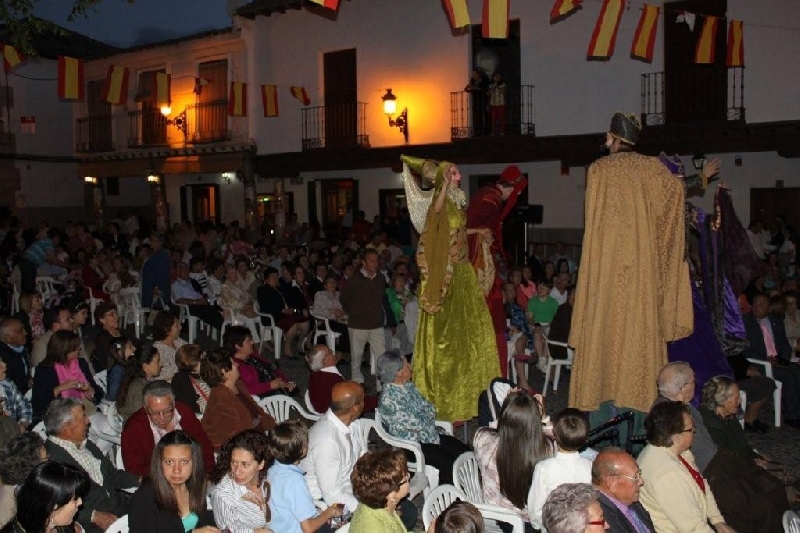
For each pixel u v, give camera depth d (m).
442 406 6.28
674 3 14.94
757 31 14.03
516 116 17.09
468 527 3.30
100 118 24.11
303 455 4.56
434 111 17.91
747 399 8.05
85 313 8.46
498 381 6.10
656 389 5.10
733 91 14.29
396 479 3.77
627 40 15.34
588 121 15.91
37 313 9.20
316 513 4.54
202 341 10.75
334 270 12.73
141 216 25.17
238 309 12.14
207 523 4.50
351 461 5.14
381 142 18.78
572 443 4.36
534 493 4.41
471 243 6.41
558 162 16.48
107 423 6.29
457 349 6.26
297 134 20.12
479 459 4.95
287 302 12.01
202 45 21.27
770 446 7.68
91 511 4.87
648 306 5.03
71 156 25.91
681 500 4.40
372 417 7.11
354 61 19.22
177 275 12.77
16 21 11.02
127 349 6.72
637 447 5.49
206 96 21.52
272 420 6.46
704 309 5.97
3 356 7.11
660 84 15.14
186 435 4.29
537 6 16.25
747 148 14.06
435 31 17.72
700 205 15.20
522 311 10.21
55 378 6.50
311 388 6.91
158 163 22.80
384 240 15.77
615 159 5.11
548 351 9.69
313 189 20.25
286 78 20.22
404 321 10.83
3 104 24.28
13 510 4.17
